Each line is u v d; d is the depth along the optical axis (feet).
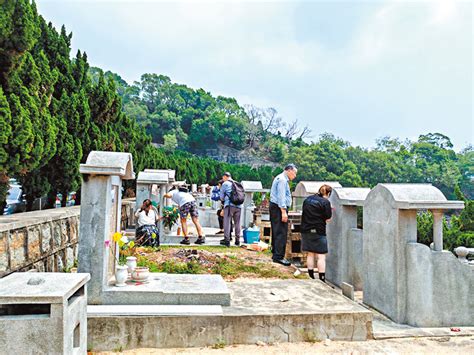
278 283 19.74
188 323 13.91
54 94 32.68
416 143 289.12
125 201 45.39
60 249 22.52
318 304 15.85
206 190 82.99
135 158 52.65
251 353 13.29
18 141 20.84
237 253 27.04
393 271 17.21
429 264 16.51
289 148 312.09
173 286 16.06
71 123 31.12
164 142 274.98
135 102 336.29
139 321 13.69
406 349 13.92
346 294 19.57
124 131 49.96
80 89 35.47
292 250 29.25
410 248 16.81
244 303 15.81
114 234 16.44
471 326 16.52
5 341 9.60
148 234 28.30
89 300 14.80
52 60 32.65
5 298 9.57
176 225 40.75
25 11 21.12
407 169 238.07
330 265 25.26
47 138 24.52
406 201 16.51
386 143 306.55
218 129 323.16
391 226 17.46
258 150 324.19
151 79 357.00
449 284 16.57
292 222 29.19
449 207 16.67
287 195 24.84
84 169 14.97
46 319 9.73
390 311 17.34
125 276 15.78
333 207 25.02
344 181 205.57
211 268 22.31
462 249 18.75
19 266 17.39
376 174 231.09
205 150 314.14
